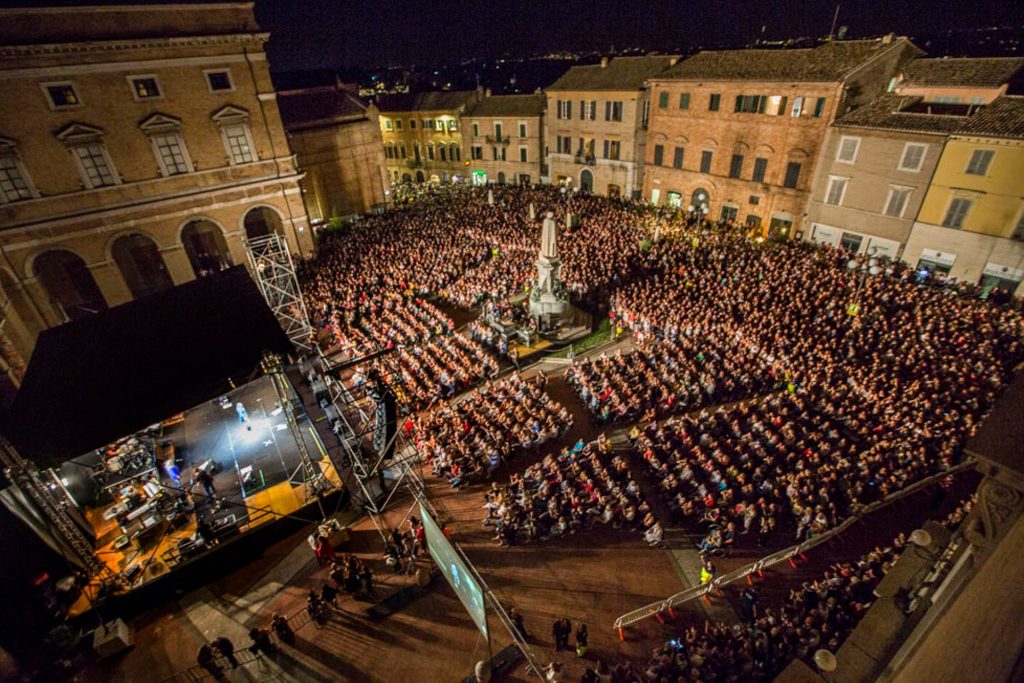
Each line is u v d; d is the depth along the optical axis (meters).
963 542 5.52
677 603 14.50
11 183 31.31
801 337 25.12
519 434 21.17
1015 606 2.38
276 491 18.31
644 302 30.59
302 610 14.72
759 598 14.99
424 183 76.88
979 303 28.17
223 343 17.53
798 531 16.55
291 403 21.53
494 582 15.79
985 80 34.22
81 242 34.41
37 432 13.80
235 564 16.16
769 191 43.19
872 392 21.14
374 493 18.16
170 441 21.66
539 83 142.00
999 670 2.09
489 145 69.06
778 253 36.19
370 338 29.98
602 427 22.83
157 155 36.00
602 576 16.05
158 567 15.37
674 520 17.91
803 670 5.39
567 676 13.12
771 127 41.66
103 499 18.61
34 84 30.86
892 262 35.59
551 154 62.62
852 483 17.52
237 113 38.16
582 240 41.34
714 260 36.03
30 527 13.62
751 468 18.72
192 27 35.06
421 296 35.88
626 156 54.22
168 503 17.84
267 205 41.62
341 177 59.62
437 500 18.92
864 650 5.45
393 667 13.22
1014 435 4.05
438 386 25.09
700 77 45.16
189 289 19.23
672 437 20.86
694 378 24.08
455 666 13.22
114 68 33.06
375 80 168.88
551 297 31.38
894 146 34.56
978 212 31.69
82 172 33.47
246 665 13.22
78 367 15.77
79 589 14.52
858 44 38.59
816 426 20.38
